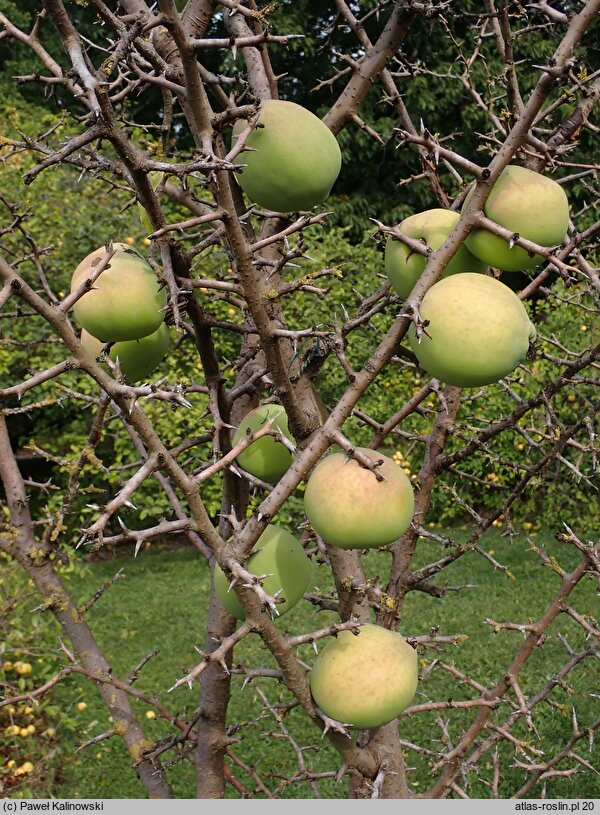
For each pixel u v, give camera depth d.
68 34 1.35
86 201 8.13
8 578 4.80
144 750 2.19
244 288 1.50
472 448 2.40
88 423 8.02
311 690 1.61
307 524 2.21
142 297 1.60
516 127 1.47
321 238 8.87
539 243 1.55
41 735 4.83
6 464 2.24
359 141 10.80
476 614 6.22
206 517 1.47
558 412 6.56
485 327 1.43
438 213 1.68
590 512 7.20
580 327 6.98
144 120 11.79
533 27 2.21
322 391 7.46
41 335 7.46
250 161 1.61
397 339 1.49
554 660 5.53
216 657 1.47
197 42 1.33
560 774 2.58
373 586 1.73
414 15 2.03
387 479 1.50
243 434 1.91
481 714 2.47
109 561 8.38
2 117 9.57
